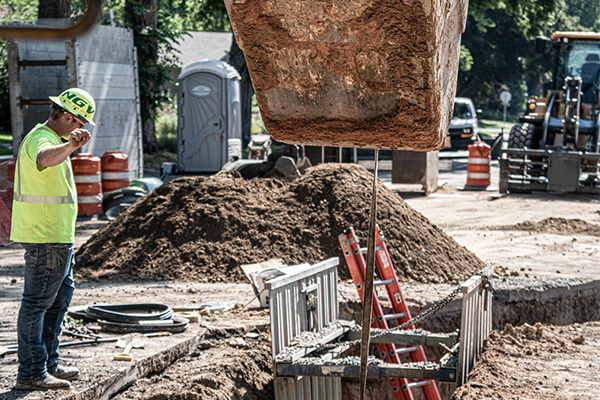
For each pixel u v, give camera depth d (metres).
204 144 21.75
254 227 9.78
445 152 33.84
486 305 7.22
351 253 7.57
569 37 20.98
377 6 2.19
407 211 10.23
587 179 18.95
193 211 9.98
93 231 13.18
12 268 9.80
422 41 2.23
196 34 44.91
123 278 9.16
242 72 33.72
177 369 5.97
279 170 15.44
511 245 11.97
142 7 23.59
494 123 72.50
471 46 58.56
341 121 2.54
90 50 17.20
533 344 7.23
